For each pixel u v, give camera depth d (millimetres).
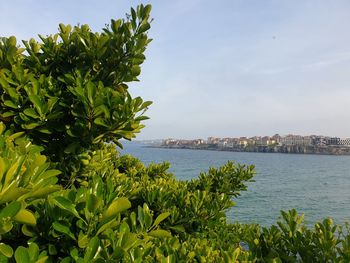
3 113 3711
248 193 51750
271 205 40594
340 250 3326
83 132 3725
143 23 4117
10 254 1856
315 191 55719
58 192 2439
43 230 2248
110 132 3781
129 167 9055
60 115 3742
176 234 5312
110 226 2213
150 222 2912
